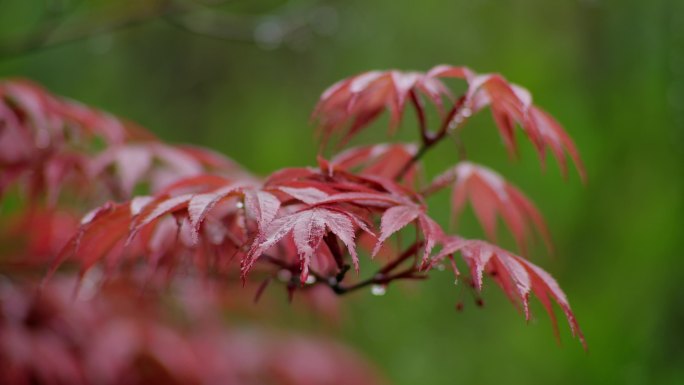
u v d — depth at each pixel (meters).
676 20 4.29
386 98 1.50
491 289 4.70
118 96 4.59
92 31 2.76
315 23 3.96
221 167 1.94
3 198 1.79
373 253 0.98
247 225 1.42
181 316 2.45
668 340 4.27
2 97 1.77
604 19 4.43
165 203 1.10
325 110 1.48
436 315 4.71
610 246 4.45
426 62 4.79
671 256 4.34
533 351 4.51
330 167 1.24
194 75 4.74
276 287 2.70
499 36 4.67
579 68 4.49
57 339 2.10
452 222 1.70
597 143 4.45
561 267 4.49
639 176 4.42
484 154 4.59
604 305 4.38
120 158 1.78
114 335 2.16
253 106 4.79
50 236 2.24
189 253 1.60
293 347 2.65
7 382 1.94
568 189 4.46
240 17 4.27
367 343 4.59
